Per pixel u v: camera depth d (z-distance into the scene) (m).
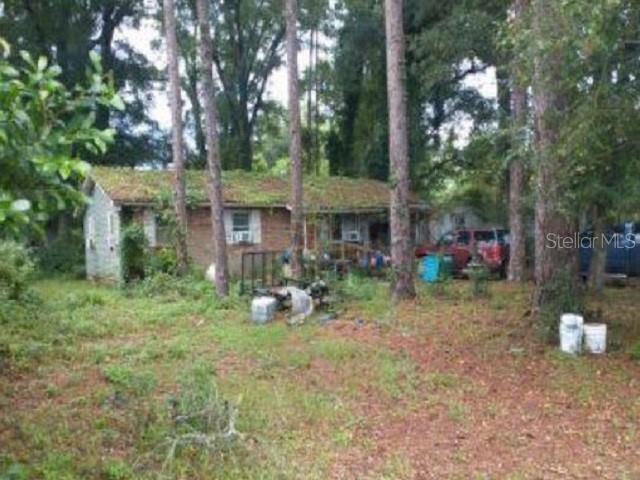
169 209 23.81
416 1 28.69
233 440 6.84
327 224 28.14
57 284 26.05
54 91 4.00
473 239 27.05
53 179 4.10
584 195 10.59
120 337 13.20
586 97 9.98
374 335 12.98
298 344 12.15
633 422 7.92
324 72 40.12
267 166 53.34
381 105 33.16
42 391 9.12
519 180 22.30
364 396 8.99
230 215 26.52
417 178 32.44
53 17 35.44
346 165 37.62
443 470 6.52
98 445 6.86
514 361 10.80
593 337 11.24
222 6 42.47
